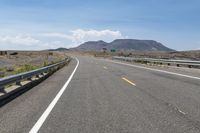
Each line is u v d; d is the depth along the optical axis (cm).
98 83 1562
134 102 965
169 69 2797
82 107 884
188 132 603
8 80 1152
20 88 1306
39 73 1806
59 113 799
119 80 1719
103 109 850
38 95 1150
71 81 1691
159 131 611
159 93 1168
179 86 1398
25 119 730
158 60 3697
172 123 679
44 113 801
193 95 1107
